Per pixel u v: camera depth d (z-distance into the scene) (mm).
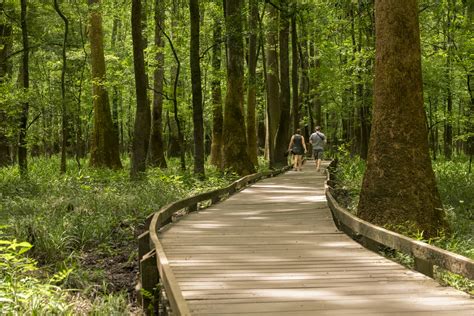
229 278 6691
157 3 25375
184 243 9148
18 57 33750
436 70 27250
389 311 5328
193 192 17438
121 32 50438
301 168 29297
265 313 5258
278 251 8461
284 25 29047
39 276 8961
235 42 22938
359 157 30484
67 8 26328
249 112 29891
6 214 13336
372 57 25453
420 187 10883
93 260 10406
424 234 10625
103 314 6895
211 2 27750
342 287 6277
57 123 33719
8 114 20266
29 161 31438
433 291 6109
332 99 34969
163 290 6855
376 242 8688
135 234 12133
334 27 26375
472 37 23141
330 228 10750
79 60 31703
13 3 23219
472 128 28391
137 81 19875
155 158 29406
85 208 13945
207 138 53969
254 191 18281
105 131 27156
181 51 31766
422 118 11148
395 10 11078
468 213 13859
